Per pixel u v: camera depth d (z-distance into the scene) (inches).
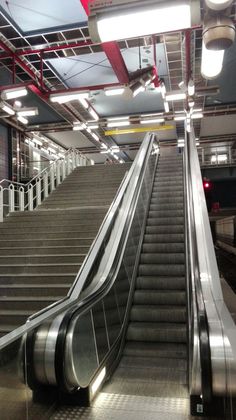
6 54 359.3
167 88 466.9
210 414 107.7
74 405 119.3
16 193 490.3
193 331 111.5
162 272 217.0
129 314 186.5
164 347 166.7
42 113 568.4
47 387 115.8
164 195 323.0
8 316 184.4
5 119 553.3
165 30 165.0
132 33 165.8
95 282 162.7
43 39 343.6
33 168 685.9
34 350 112.0
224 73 426.6
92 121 575.5
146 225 275.4
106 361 140.5
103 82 454.3
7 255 244.5
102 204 335.0
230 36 155.9
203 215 187.6
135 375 143.0
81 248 242.5
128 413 113.3
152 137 433.4
